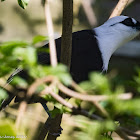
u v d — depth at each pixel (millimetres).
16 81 4156
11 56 3719
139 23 9680
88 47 8828
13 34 18516
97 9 19797
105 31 9344
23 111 3654
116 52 18766
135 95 4277
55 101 4777
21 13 18750
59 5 18891
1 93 4074
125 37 9453
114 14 9594
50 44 5051
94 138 4340
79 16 18906
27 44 3691
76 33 9164
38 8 18750
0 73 3906
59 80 4129
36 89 4293
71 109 4684
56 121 6836
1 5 18609
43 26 18750
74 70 8633
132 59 18625
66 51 5715
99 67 8891
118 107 4180
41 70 3963
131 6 18500
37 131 10773
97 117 4512
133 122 4836
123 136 4637
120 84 4688
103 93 4297
